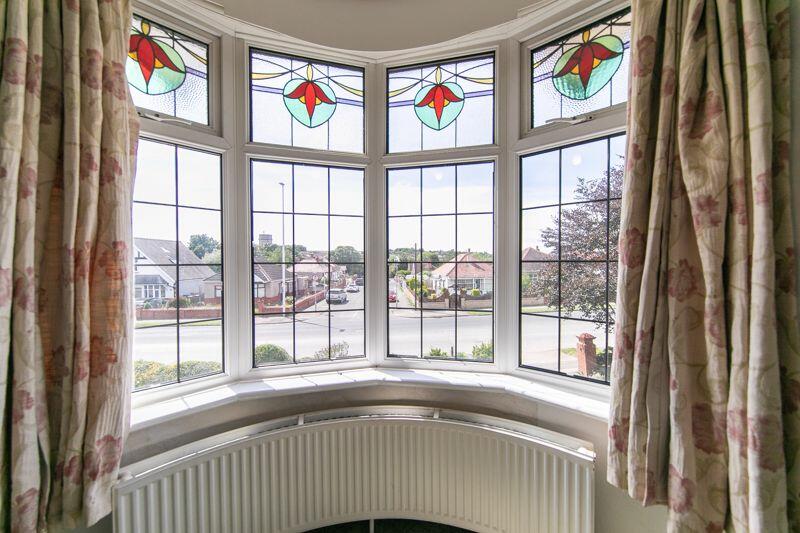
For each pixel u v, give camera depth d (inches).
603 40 60.3
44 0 41.2
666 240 41.2
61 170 42.6
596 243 60.7
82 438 41.9
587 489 51.1
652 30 41.9
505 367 71.0
